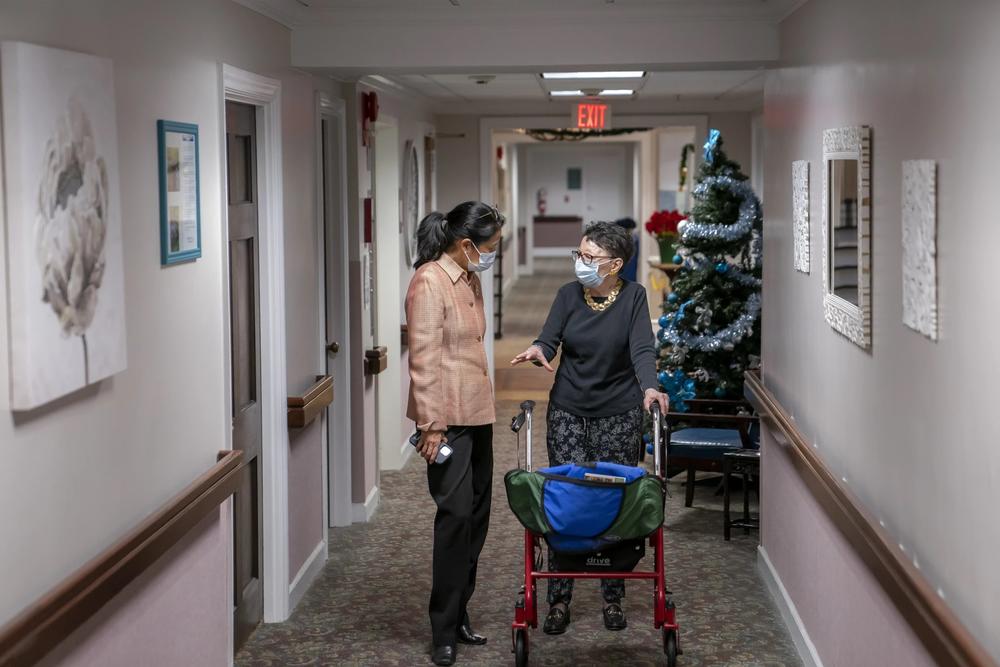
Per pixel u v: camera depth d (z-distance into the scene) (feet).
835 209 11.77
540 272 80.02
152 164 10.30
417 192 28.43
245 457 14.49
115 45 9.38
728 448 20.67
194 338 11.59
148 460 10.17
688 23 15.81
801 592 14.26
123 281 9.22
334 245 19.99
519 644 13.30
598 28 15.93
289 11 15.20
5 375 7.41
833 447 12.21
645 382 13.87
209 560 12.01
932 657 8.42
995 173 6.97
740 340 22.09
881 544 9.71
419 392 13.46
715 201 22.56
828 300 12.16
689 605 16.20
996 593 7.03
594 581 17.21
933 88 8.32
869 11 10.44
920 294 8.62
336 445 20.52
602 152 87.40
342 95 19.95
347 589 16.99
